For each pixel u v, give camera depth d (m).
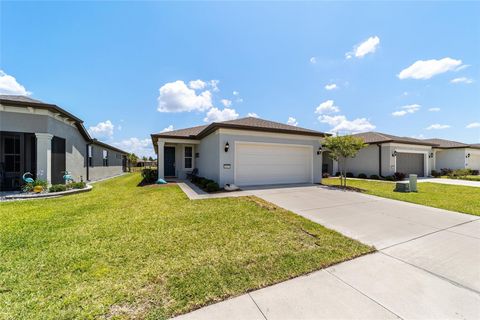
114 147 21.34
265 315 2.22
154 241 4.15
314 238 4.43
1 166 10.70
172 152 17.80
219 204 7.33
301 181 13.22
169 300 2.44
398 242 4.32
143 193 9.91
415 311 2.31
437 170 23.05
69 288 2.64
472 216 6.30
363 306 2.38
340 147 12.16
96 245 3.95
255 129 11.24
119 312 2.24
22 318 2.13
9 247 3.83
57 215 6.01
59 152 11.02
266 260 3.43
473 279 2.98
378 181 16.69
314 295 2.57
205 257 3.51
